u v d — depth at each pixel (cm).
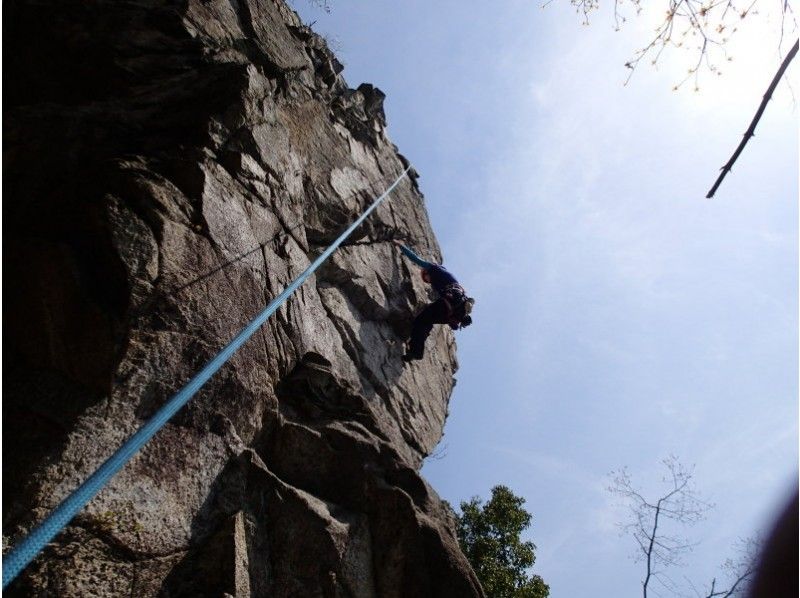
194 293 466
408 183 1156
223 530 414
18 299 414
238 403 477
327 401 573
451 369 1073
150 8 651
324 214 803
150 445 400
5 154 514
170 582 387
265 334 541
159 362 421
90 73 609
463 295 873
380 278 888
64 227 456
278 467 502
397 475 541
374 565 488
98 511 356
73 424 370
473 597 496
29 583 325
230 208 554
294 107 829
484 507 1422
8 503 334
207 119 590
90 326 403
